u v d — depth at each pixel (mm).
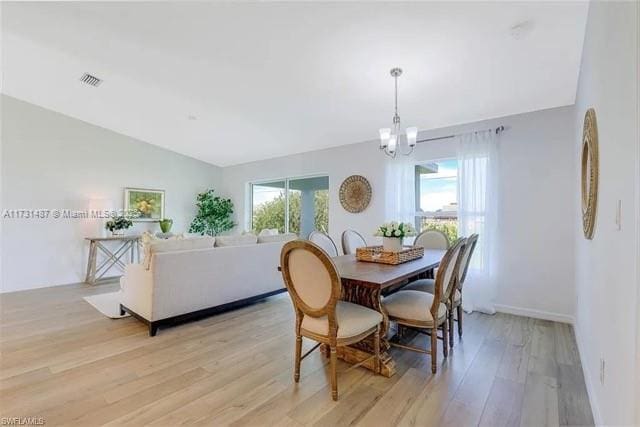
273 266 4160
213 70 3375
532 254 3498
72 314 3551
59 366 2332
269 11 2398
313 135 5000
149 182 6258
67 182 5219
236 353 2572
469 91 3291
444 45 2594
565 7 2111
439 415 1785
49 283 4996
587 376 2086
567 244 3305
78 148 5332
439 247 3668
